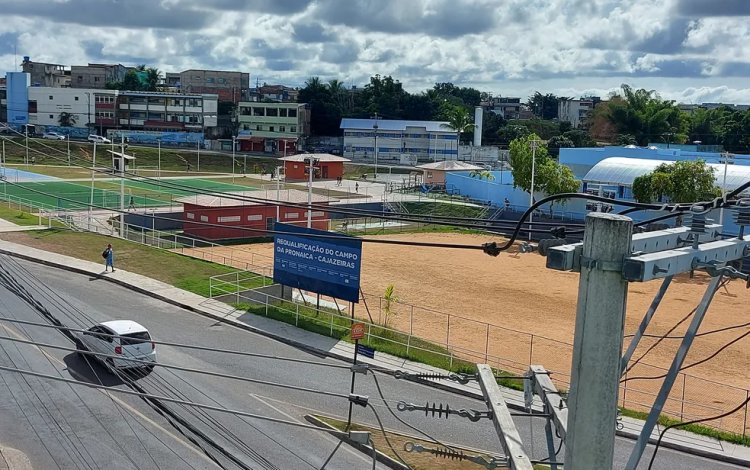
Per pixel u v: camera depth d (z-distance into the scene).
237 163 131.38
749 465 23.55
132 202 73.12
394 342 33.62
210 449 21.09
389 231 74.12
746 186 8.64
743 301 49.62
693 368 34.12
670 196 66.69
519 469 7.80
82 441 21.12
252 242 63.66
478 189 97.31
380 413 25.20
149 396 10.69
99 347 26.05
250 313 36.84
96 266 44.81
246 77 192.25
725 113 176.50
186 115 155.62
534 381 10.41
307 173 116.44
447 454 9.59
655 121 160.75
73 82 187.62
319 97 166.88
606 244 6.91
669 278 8.21
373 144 152.12
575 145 152.25
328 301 41.94
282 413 24.44
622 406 28.06
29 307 34.34
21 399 23.69
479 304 45.12
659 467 22.89
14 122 153.00
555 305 46.09
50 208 67.00
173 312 36.69
